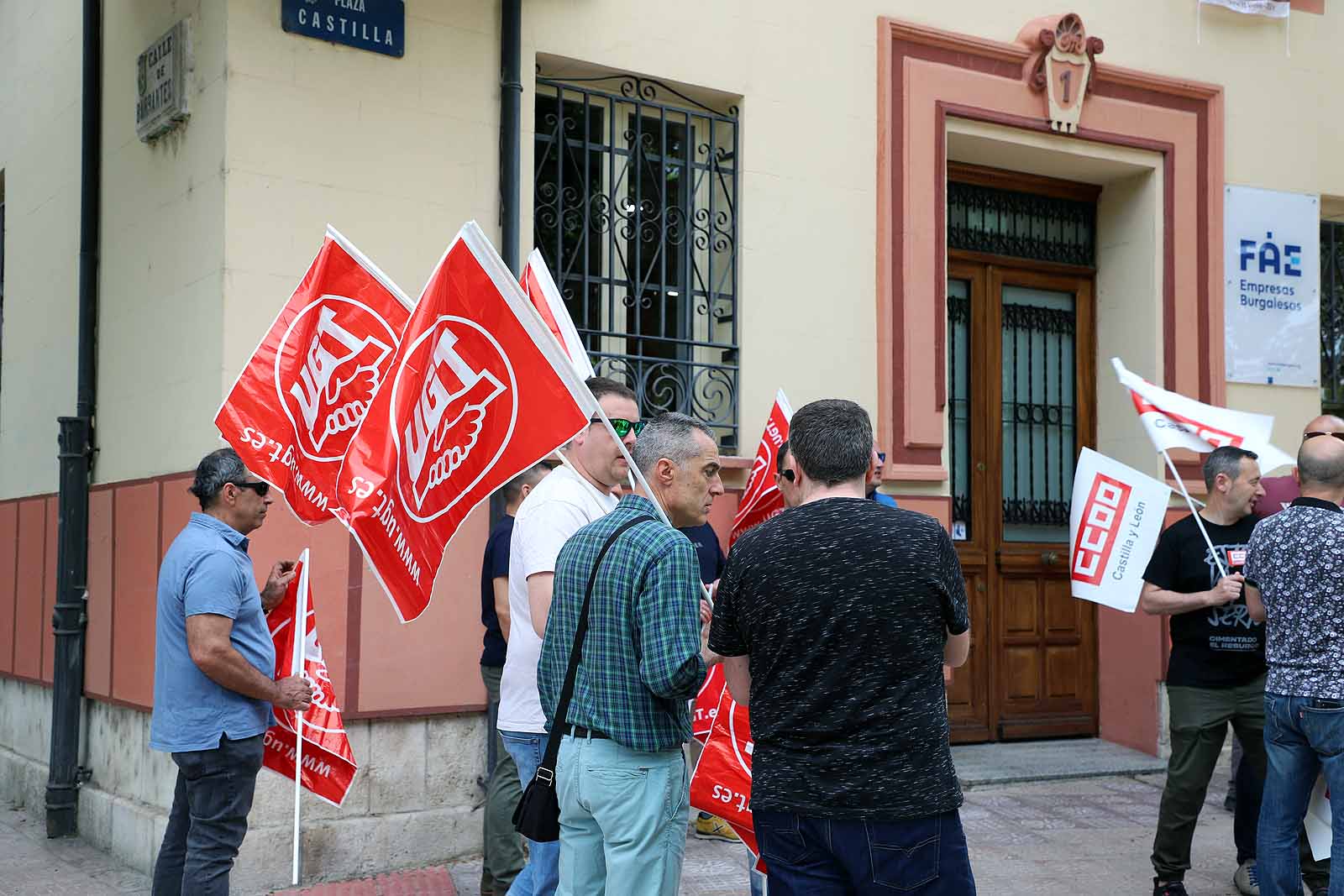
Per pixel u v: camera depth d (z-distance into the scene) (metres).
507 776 5.14
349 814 5.62
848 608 2.92
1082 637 8.32
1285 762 4.51
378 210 5.81
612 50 6.41
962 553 7.91
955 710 7.86
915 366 7.21
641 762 3.30
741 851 6.05
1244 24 8.49
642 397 6.49
